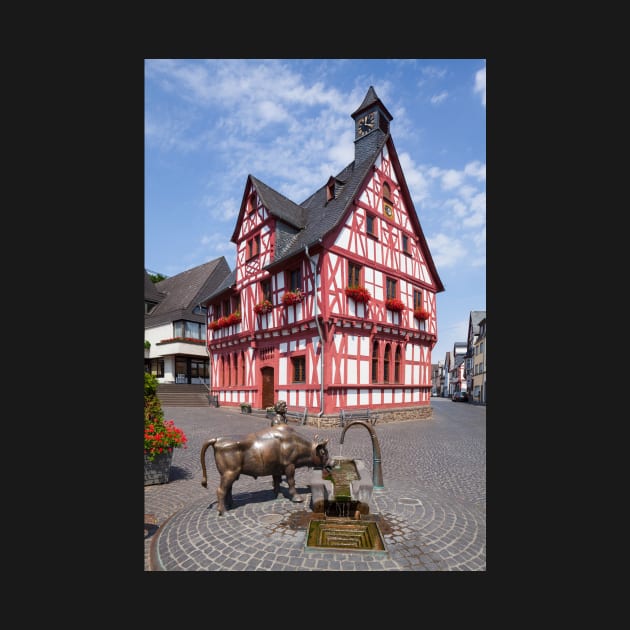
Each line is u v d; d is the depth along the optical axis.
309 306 14.08
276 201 18.31
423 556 3.26
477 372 45.28
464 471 7.23
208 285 31.23
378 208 16.50
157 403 6.45
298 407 14.47
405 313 17.88
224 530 3.75
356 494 4.10
